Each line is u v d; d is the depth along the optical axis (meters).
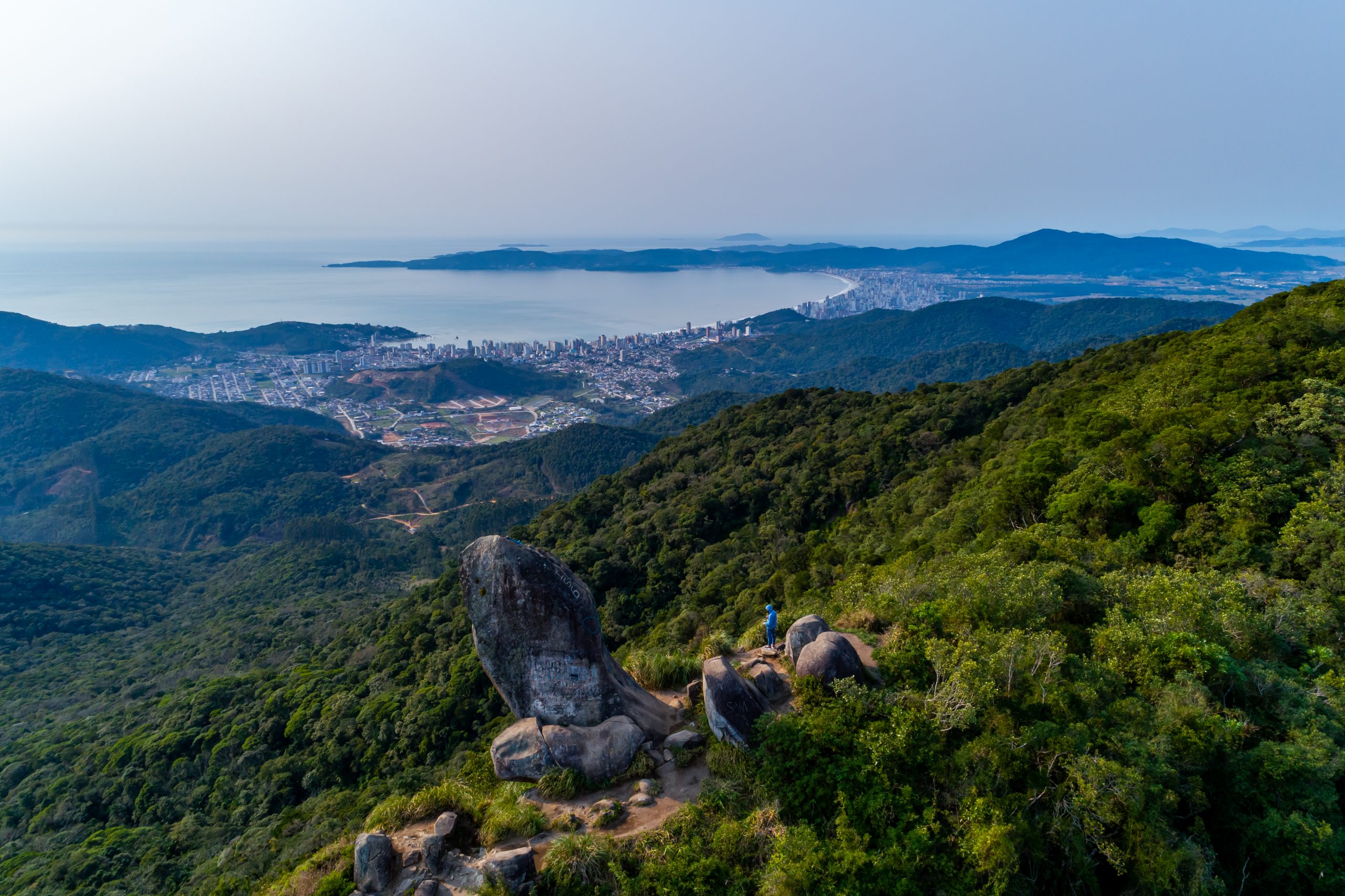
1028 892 7.92
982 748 9.08
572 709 11.30
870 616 14.05
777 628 15.70
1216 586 13.59
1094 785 8.28
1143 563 15.98
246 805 31.73
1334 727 9.90
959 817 8.62
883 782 9.16
